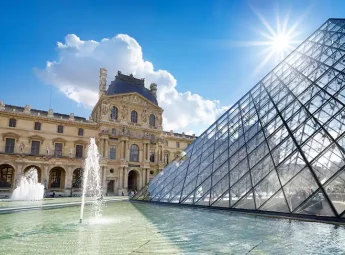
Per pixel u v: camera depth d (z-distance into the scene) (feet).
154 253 24.89
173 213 58.85
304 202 44.98
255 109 92.89
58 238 32.40
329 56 84.38
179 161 107.45
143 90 310.65
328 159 50.08
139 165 268.41
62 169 244.01
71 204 93.61
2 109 223.10
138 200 105.60
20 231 37.93
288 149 58.85
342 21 104.01
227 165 73.31
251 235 32.50
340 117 55.62
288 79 94.12
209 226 39.86
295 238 30.19
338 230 34.01
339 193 43.32
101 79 296.10
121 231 37.06
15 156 215.92
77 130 254.47
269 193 53.01
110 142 258.57
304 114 65.77
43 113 248.52
